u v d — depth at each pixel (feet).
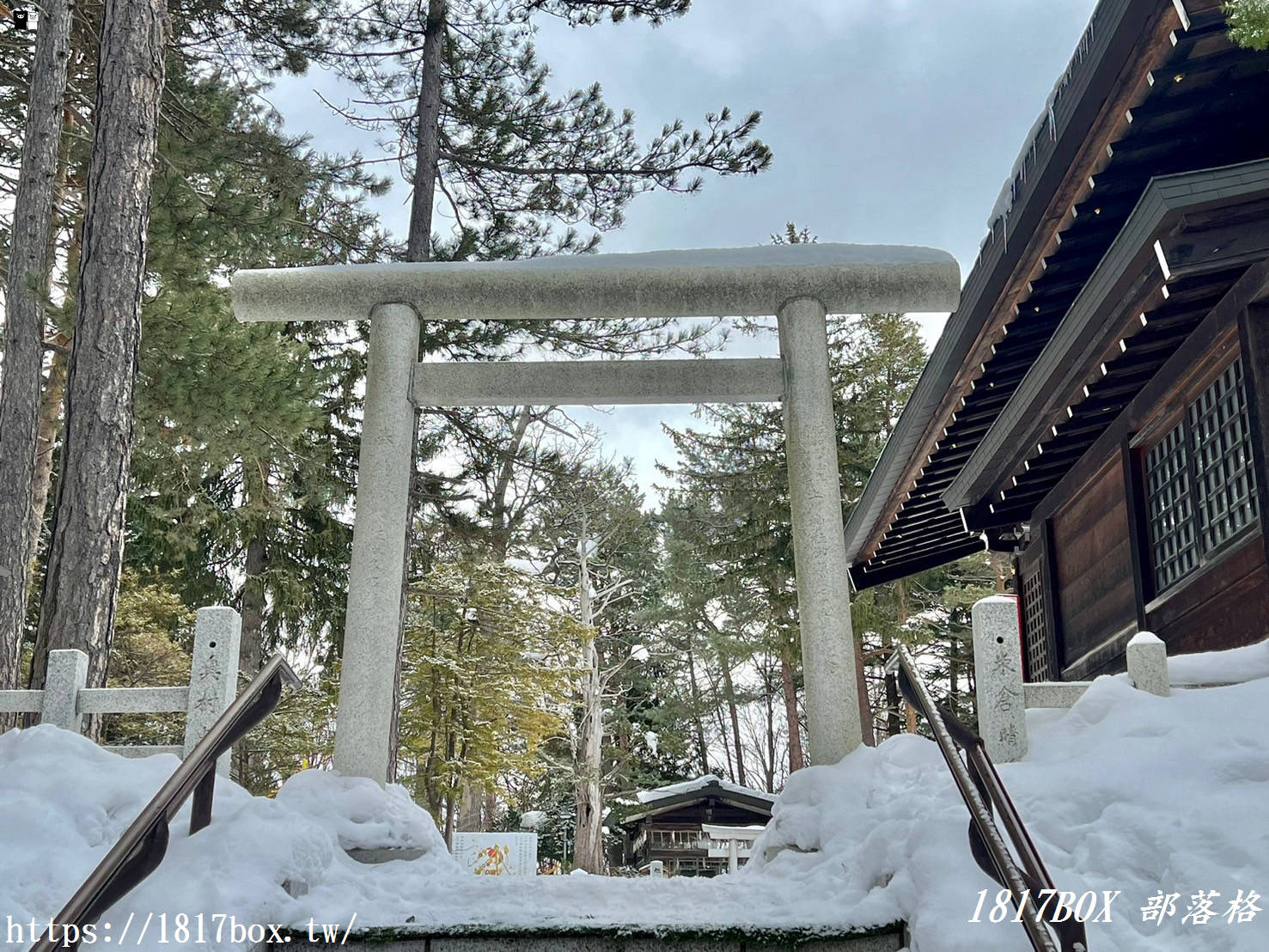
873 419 75.92
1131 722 13.41
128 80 27.07
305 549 59.26
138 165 26.76
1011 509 31.30
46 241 30.14
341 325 53.16
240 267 38.70
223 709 16.07
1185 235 15.66
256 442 37.99
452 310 19.71
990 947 9.91
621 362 19.57
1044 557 30.04
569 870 82.58
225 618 16.48
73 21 37.45
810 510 18.33
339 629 59.26
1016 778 12.85
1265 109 17.99
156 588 61.31
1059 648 29.12
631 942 11.75
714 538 80.23
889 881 12.12
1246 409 18.12
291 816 13.60
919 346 77.56
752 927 11.56
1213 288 18.62
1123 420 23.79
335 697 54.34
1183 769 11.91
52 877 12.01
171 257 33.99
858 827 14.26
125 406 25.34
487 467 50.55
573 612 77.05
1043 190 19.27
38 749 14.55
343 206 49.06
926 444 28.71
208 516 54.65
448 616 53.98
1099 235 20.89
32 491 29.19
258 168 43.14
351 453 55.21
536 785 88.17
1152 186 15.21
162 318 34.76
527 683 53.83
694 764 108.88
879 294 19.31
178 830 12.97
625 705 96.73
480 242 48.55
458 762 50.47
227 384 34.55
